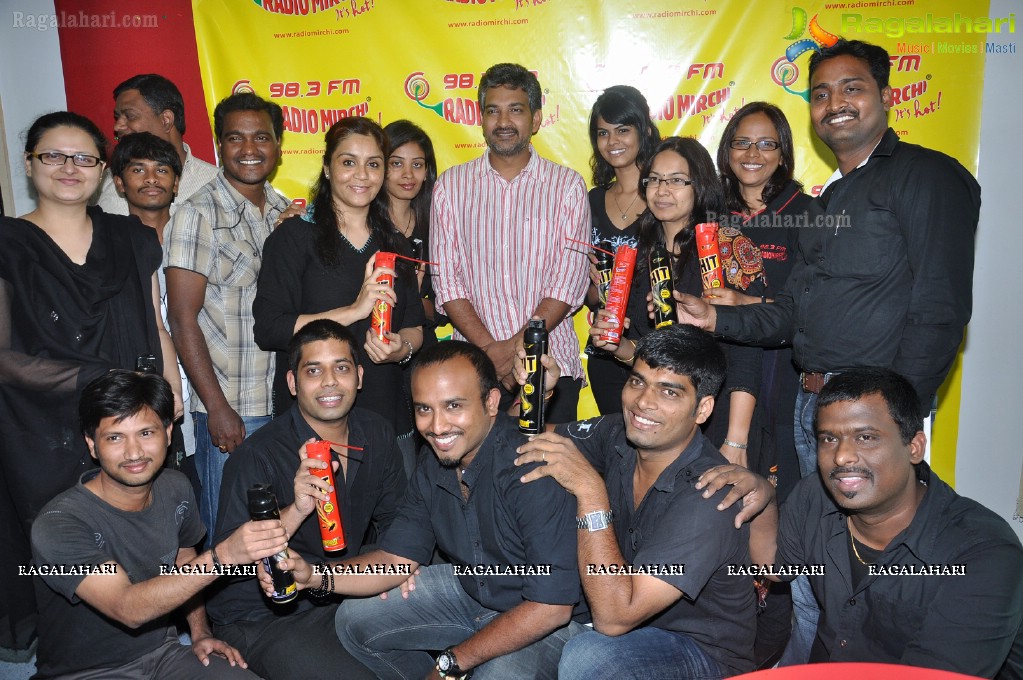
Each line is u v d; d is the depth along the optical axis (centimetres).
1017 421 381
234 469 247
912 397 182
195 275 297
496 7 393
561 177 324
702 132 392
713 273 278
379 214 306
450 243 328
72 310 259
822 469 189
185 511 241
